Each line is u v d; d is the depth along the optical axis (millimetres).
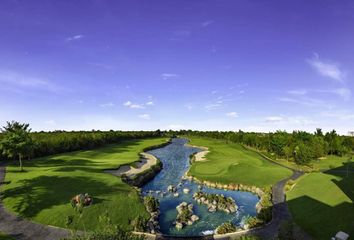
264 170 82500
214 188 69750
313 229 39062
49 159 94375
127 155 111812
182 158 120500
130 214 45531
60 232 38031
